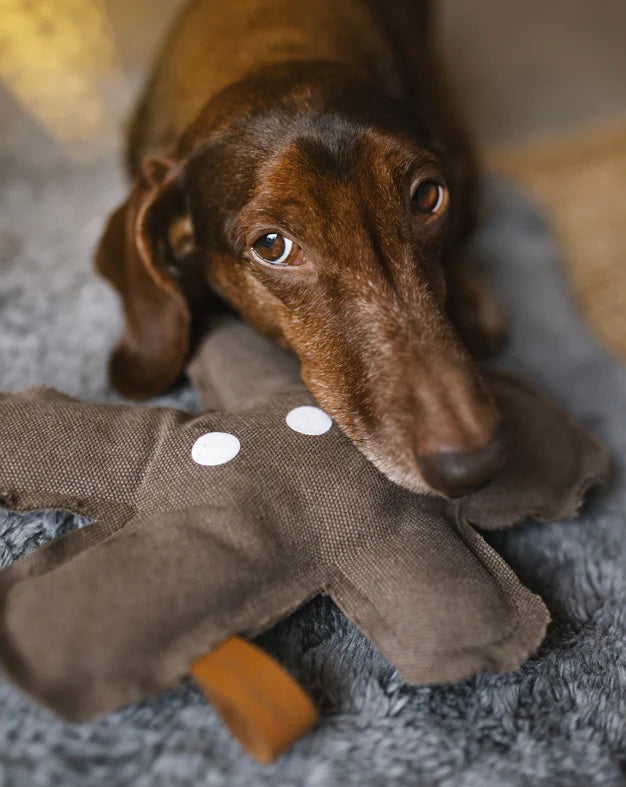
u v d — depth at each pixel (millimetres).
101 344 400
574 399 424
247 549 239
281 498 254
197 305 386
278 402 294
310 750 226
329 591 248
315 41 417
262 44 412
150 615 219
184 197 365
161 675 216
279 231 321
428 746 235
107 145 598
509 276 500
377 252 315
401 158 321
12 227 494
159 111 447
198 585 227
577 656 272
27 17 690
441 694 248
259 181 320
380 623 240
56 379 375
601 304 511
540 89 725
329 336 320
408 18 540
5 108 643
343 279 316
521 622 245
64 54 698
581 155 641
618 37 799
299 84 338
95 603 219
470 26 820
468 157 484
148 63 697
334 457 272
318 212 313
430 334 302
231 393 328
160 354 367
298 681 244
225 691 212
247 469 259
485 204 555
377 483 269
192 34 452
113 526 253
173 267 380
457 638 234
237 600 231
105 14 725
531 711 250
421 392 284
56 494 255
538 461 307
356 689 246
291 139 317
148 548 234
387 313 309
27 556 243
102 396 371
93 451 262
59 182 547
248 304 357
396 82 446
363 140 316
